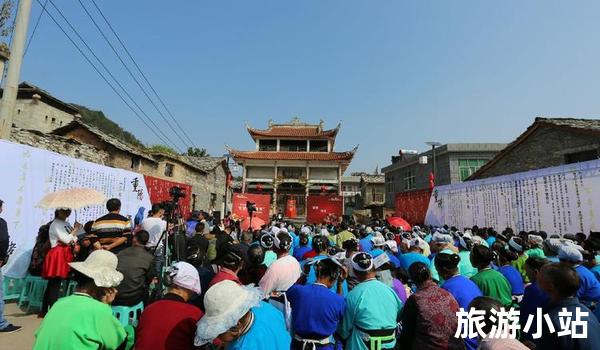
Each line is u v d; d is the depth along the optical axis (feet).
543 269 9.38
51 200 19.52
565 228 35.06
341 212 77.10
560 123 44.39
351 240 17.24
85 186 31.14
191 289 9.36
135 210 40.73
